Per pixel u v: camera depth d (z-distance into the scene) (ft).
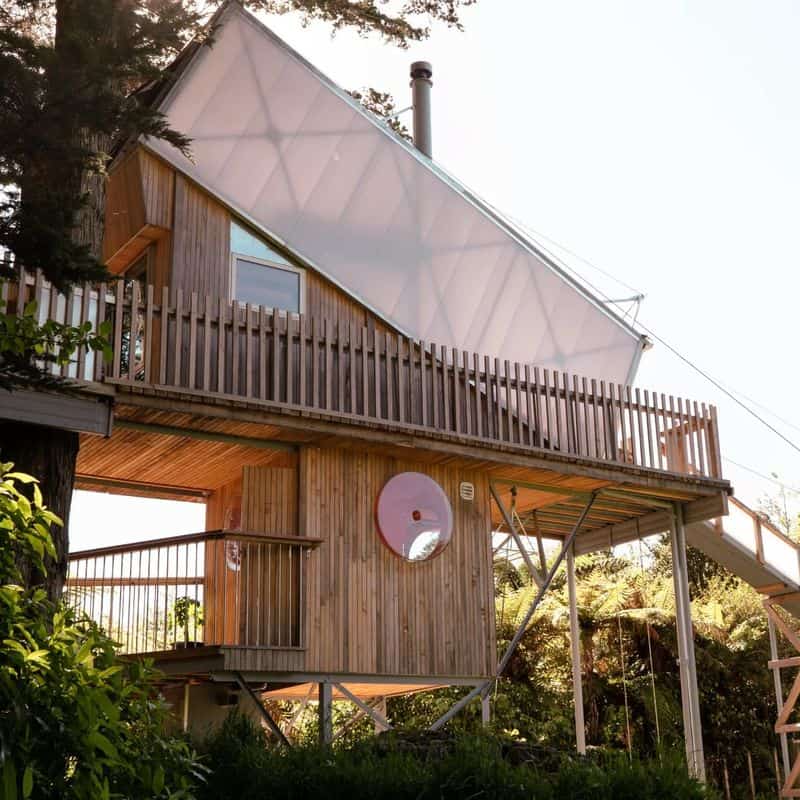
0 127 24.73
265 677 34.83
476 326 44.86
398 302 43.29
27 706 12.48
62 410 30.71
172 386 32.86
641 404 43.73
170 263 39.27
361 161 43.70
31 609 13.94
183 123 39.96
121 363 32.58
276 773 25.29
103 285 32.24
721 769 64.95
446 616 39.24
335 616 36.47
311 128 42.75
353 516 38.11
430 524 39.45
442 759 27.25
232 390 34.45
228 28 41.19
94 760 12.89
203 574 41.65
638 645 66.49
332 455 38.27
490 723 37.35
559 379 44.73
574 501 46.52
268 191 41.39
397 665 37.50
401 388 38.24
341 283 42.22
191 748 26.84
